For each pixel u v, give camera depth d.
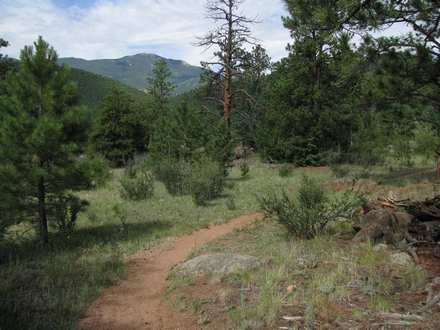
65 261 7.32
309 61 26.94
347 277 5.27
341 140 26.72
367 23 7.45
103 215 12.12
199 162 19.03
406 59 9.50
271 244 7.69
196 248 8.29
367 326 3.83
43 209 8.72
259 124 32.81
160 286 6.12
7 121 7.85
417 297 4.54
